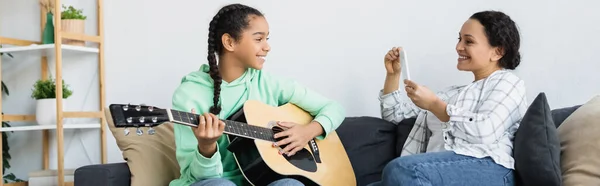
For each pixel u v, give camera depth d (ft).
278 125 6.89
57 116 9.62
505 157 6.43
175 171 7.34
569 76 8.34
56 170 9.93
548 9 8.43
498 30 7.15
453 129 6.82
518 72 8.60
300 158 6.84
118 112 5.41
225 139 6.77
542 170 6.15
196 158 6.17
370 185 6.90
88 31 10.44
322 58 9.37
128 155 7.25
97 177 6.86
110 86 10.28
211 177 6.23
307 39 9.45
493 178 6.29
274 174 6.54
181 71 9.93
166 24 10.02
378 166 7.95
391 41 9.07
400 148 7.93
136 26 10.16
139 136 7.51
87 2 10.45
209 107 6.78
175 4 9.97
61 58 10.25
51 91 10.11
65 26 9.95
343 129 8.10
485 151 6.46
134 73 10.16
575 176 6.25
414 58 8.96
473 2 8.70
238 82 6.98
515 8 8.59
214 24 6.86
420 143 7.59
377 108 9.12
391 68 7.97
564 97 8.37
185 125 6.07
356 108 9.21
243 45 6.77
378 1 9.13
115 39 10.27
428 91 6.89
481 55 7.20
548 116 6.33
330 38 9.34
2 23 10.92
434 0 8.86
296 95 7.33
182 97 6.75
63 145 10.05
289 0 9.53
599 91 8.20
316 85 9.40
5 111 10.93
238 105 6.95
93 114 10.09
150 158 7.27
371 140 8.00
